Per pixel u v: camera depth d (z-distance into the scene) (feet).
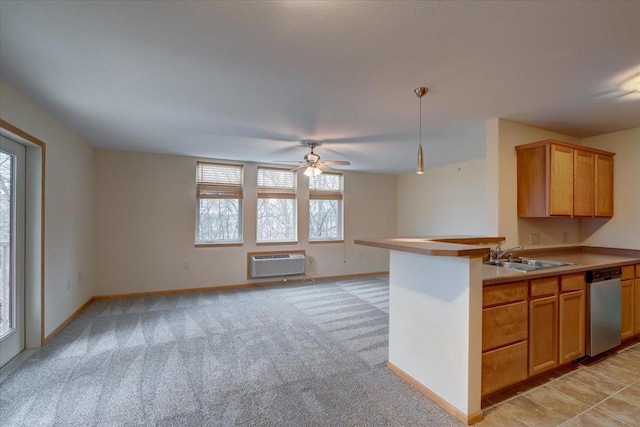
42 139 9.61
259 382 7.65
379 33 5.69
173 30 5.61
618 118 10.19
